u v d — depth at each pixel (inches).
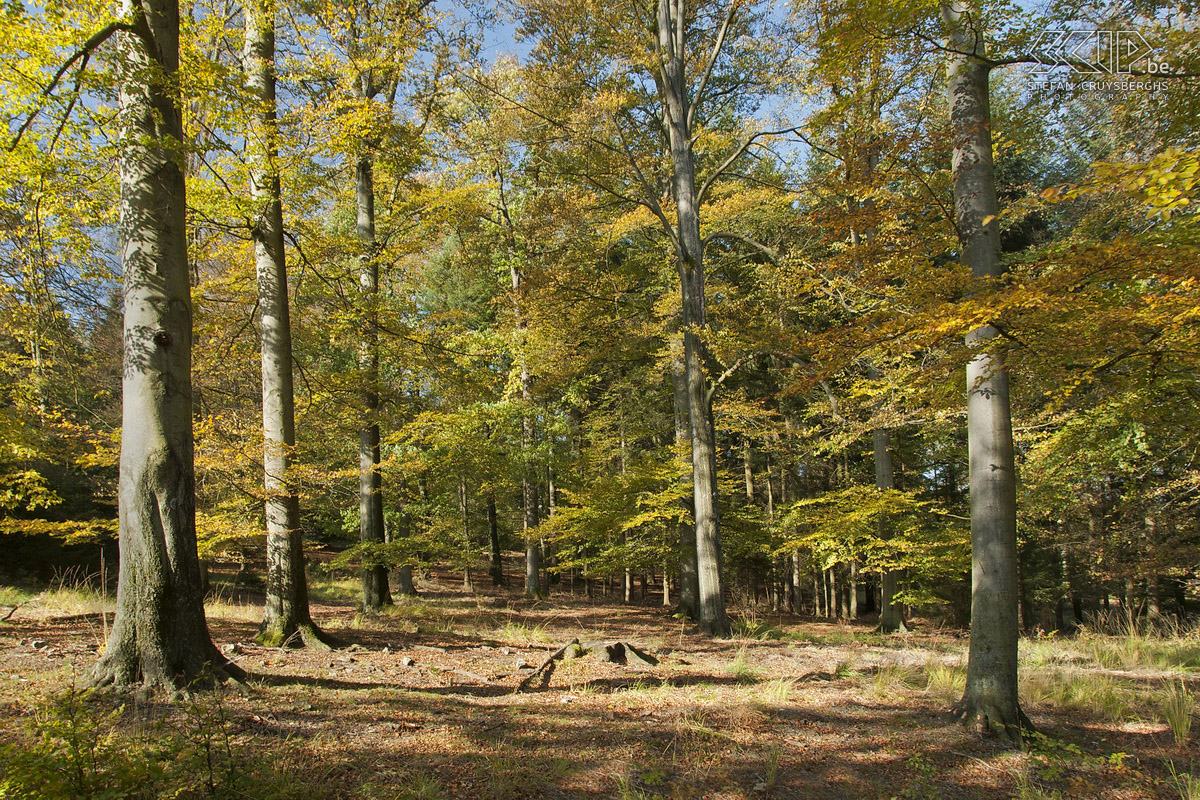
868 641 480.1
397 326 442.9
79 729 124.0
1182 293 170.2
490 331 597.0
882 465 538.6
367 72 433.1
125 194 215.2
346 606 577.6
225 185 299.3
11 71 206.5
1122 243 158.1
